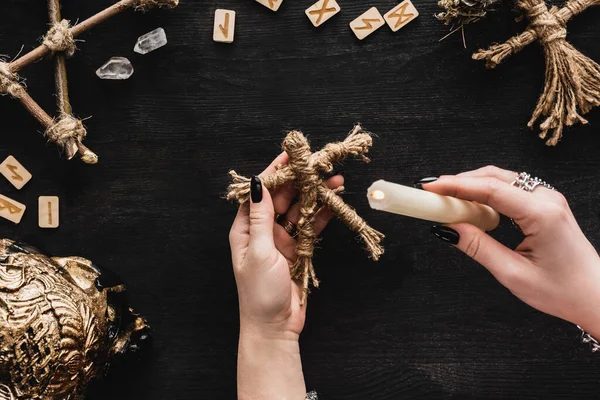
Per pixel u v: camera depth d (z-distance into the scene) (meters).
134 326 0.75
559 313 0.69
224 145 0.78
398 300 0.78
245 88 0.77
